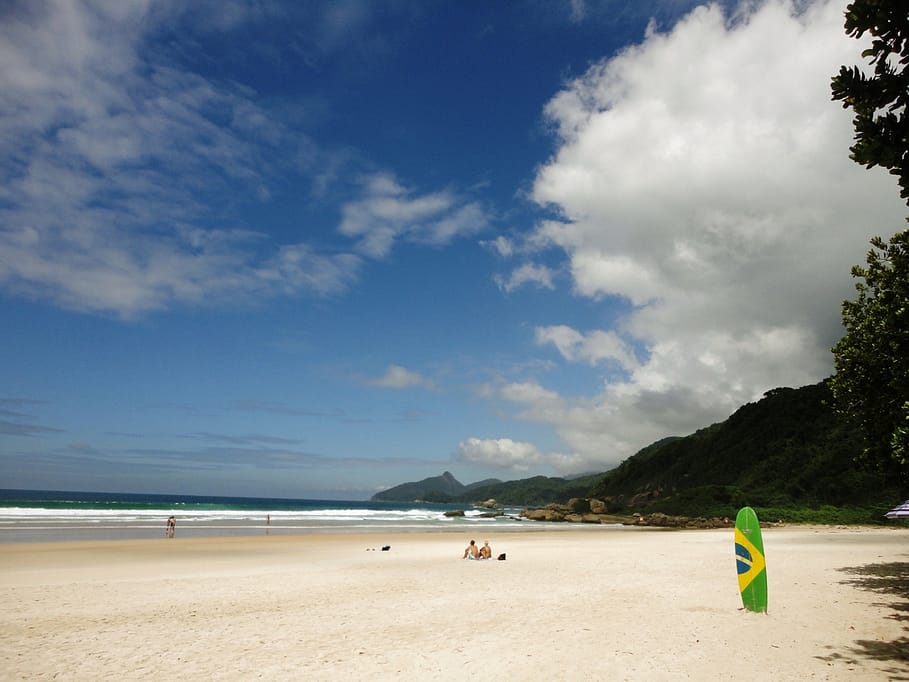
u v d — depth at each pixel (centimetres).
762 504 7044
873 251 1335
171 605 1252
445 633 967
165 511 6731
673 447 13225
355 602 1283
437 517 8875
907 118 469
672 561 2144
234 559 2306
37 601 1296
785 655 795
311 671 759
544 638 918
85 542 2955
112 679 737
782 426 9606
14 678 743
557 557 2345
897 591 1320
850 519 5653
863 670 718
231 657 831
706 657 791
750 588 1117
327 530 4616
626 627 988
